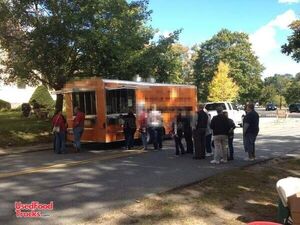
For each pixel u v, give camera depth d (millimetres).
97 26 25156
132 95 22875
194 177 13195
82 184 12297
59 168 15289
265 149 21000
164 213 9062
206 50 89188
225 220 8781
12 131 25453
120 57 25922
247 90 87625
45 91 41844
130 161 16891
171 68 31500
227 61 86312
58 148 20375
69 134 22688
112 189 11555
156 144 21156
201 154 17453
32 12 25641
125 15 26438
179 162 16547
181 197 10484
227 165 15680
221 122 16172
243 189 11531
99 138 21578
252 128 17016
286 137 27688
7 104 44375
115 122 21906
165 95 24859
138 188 11625
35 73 27328
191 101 26859
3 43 26672
